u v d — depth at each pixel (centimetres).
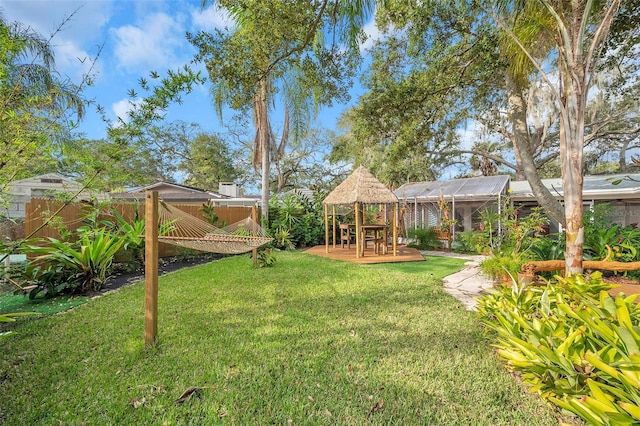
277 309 456
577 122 395
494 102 1212
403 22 713
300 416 221
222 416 221
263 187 1308
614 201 1191
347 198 1044
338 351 320
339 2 525
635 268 541
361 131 939
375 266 853
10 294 538
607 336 200
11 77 380
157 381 263
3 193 412
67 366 288
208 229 713
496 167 2262
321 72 597
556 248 677
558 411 220
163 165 2548
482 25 663
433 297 523
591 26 520
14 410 225
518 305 323
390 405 233
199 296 524
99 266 581
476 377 268
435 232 1349
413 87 790
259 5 476
